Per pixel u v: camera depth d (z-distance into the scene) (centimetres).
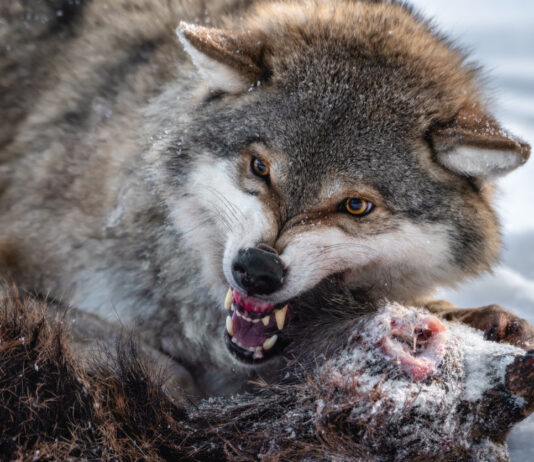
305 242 676
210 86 755
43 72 891
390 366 554
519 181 1462
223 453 581
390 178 697
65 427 588
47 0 922
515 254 1161
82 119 836
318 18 808
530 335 681
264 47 761
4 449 562
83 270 791
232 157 719
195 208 745
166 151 760
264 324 698
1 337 620
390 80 732
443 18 2570
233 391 772
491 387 547
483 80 863
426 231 717
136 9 906
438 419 538
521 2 2984
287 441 562
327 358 610
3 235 819
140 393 626
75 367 625
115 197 779
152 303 780
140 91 815
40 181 827
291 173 689
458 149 700
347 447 543
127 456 586
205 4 885
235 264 663
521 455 655
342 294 704
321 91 716
